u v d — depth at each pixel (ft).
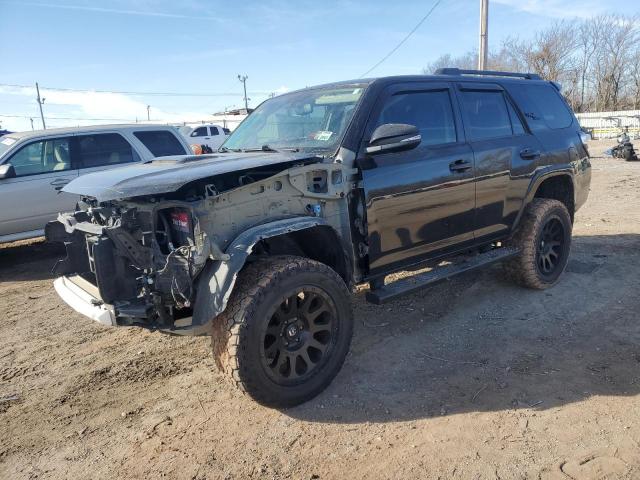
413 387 11.76
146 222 10.23
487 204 15.28
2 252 29.73
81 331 16.47
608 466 8.79
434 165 13.66
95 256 9.88
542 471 8.77
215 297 9.77
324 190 11.87
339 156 12.17
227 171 10.25
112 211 10.66
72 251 12.38
